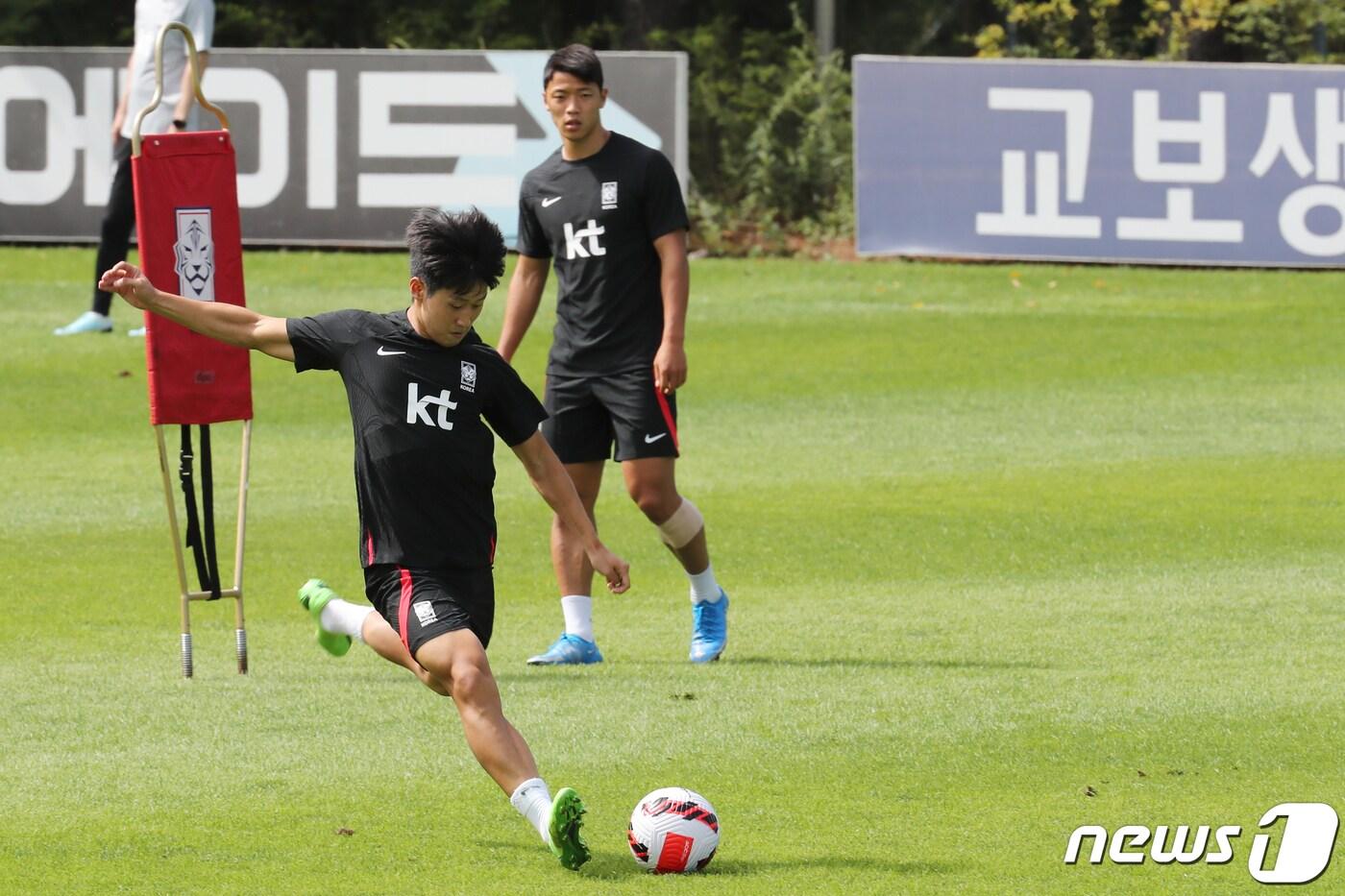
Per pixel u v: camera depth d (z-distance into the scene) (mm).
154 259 24875
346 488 39594
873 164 72000
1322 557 33375
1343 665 25359
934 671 25141
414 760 20781
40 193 70562
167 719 22516
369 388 17891
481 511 18078
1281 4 97562
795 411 49312
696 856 16938
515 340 27766
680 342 26266
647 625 28906
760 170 85125
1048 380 53656
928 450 44375
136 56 52219
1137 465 42562
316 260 69438
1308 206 71562
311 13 101625
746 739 21703
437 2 102938
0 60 70188
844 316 63625
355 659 26219
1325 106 71188
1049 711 22938
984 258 73250
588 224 26609
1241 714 22781
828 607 29734
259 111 70188
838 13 107438
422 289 17531
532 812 16797
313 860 17359
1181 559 33281
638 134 69938
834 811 18969
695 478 41125
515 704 23391
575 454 27281
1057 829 18359
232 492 39062
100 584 31031
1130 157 71375
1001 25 107188
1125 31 105938
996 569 32531
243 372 25375
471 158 70062
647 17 103812
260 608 29562
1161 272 71562
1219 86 71188
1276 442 45281
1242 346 58938
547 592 31312
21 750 21156
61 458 42375
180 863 17250
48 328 57625
